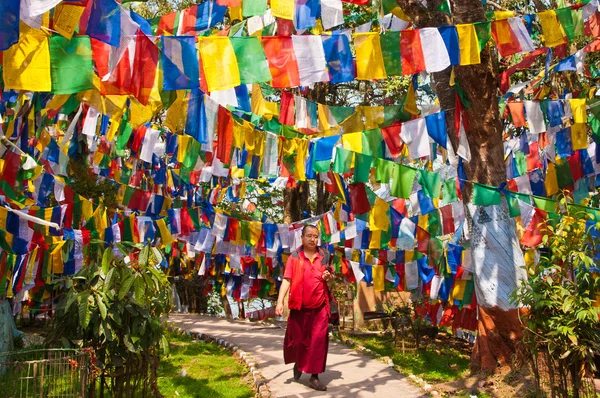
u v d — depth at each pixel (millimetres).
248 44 4895
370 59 5402
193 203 12516
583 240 5207
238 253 12273
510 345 7359
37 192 7559
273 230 11375
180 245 15062
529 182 9148
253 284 15906
